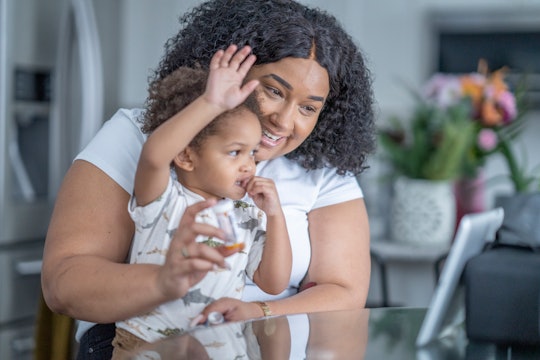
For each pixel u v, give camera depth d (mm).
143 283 1539
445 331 1630
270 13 1806
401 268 3549
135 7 4477
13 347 3463
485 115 3520
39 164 3637
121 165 1756
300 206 1966
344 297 1901
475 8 4555
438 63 4699
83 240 1692
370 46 4609
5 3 3371
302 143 1954
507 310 1601
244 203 1713
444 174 3539
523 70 4582
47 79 3625
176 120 1507
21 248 3520
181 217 1611
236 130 1576
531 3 4512
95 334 1847
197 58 1835
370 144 2023
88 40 3701
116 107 4094
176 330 1652
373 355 1495
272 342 1531
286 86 1741
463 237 1499
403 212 3566
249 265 1725
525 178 3617
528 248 1868
